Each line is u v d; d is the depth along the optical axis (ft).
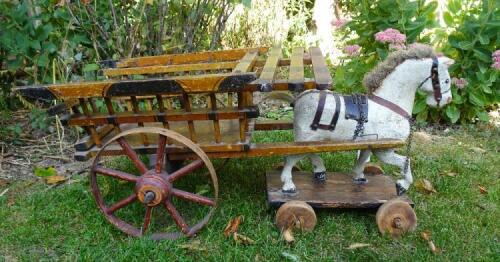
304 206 7.33
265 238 7.29
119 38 11.10
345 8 17.62
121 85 6.49
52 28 10.83
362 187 8.11
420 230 7.54
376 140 7.17
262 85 6.24
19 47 10.72
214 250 7.09
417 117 12.28
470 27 11.43
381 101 7.38
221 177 9.34
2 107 12.34
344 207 7.57
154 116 6.96
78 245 7.26
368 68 11.84
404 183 7.63
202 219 7.63
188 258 6.89
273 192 7.89
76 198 8.61
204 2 11.87
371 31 11.68
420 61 7.13
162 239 7.27
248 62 7.55
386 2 11.34
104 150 7.27
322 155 10.18
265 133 11.48
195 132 7.97
